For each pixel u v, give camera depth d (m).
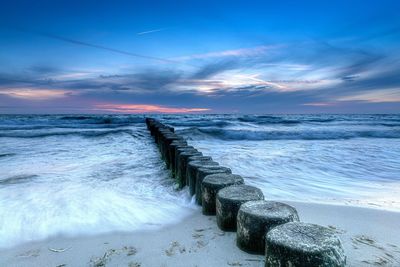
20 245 3.37
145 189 5.93
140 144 13.84
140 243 3.30
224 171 4.44
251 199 3.26
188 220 3.90
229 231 3.35
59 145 13.43
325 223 3.78
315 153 11.09
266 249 2.22
